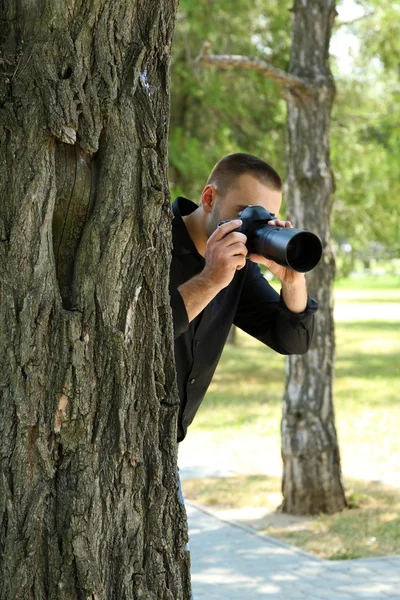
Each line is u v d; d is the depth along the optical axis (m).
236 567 6.29
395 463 9.94
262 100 15.45
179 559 2.46
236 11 13.52
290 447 7.80
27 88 2.18
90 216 2.26
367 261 31.03
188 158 13.80
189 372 3.29
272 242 2.85
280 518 7.64
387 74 14.06
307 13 7.45
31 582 2.16
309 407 7.73
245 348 24.80
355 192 17.77
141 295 2.35
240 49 13.69
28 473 2.16
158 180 2.33
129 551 2.30
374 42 11.77
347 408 14.31
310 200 7.48
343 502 7.82
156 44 2.38
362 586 5.84
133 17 2.32
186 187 14.95
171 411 2.45
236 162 3.27
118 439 2.26
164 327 2.43
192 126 15.38
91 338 2.22
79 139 2.22
